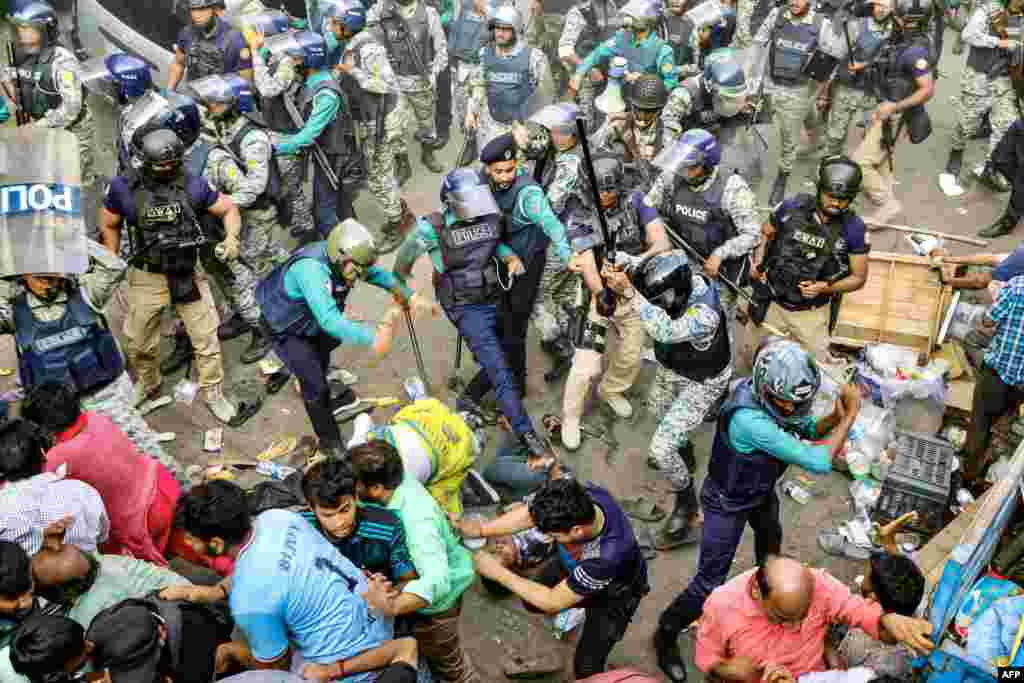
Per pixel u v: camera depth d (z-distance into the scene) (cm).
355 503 319
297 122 638
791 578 307
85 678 282
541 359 634
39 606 335
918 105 720
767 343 380
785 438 374
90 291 444
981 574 375
